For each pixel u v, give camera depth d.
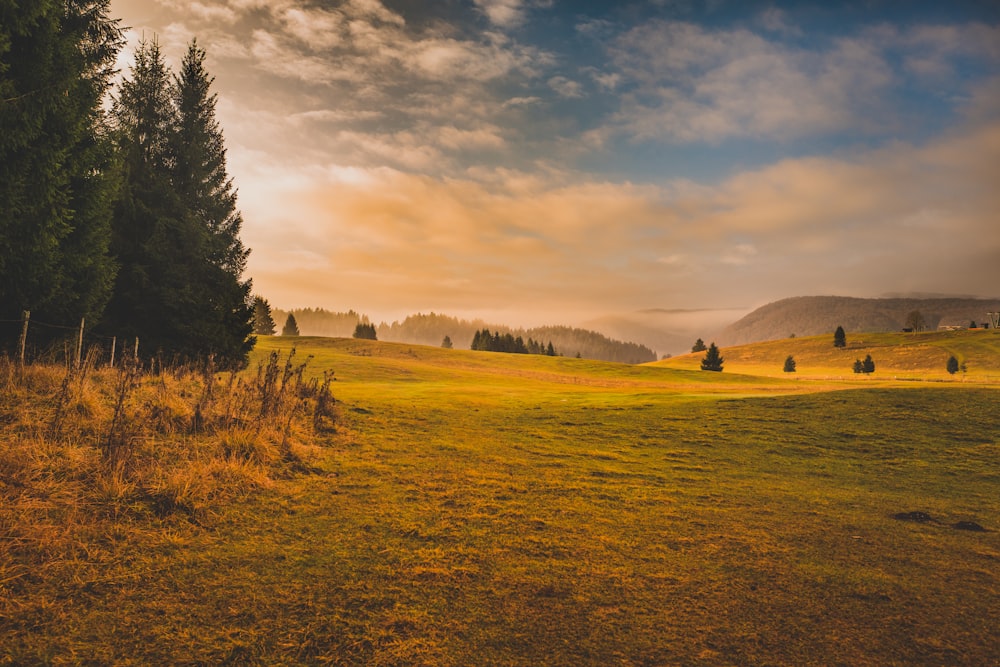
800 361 144.00
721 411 18.70
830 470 12.12
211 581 4.93
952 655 4.14
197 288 25.48
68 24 18.20
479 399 23.42
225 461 8.32
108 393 10.66
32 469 6.58
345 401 17.56
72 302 17.98
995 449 13.72
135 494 6.62
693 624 4.52
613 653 4.02
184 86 28.67
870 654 4.12
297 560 5.51
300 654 3.86
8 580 4.49
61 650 3.75
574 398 25.11
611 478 10.29
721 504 8.66
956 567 6.11
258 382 13.93
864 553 6.48
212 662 3.72
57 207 15.45
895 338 156.88
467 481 9.26
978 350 124.38
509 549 6.12
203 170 28.47
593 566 5.72
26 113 13.95
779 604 4.96
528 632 4.29
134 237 24.50
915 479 11.42
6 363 10.30
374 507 7.45
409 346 85.75
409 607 4.63
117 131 20.17
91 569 4.93
